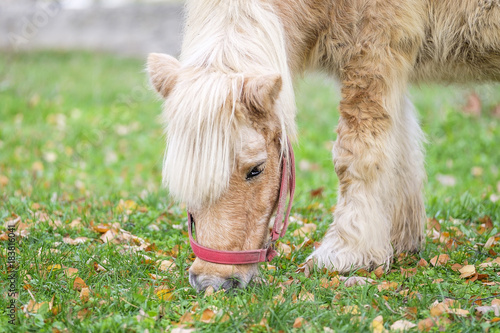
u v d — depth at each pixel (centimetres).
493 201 611
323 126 1066
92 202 580
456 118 986
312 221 545
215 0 357
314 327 306
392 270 415
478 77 439
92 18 2202
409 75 427
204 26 356
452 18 401
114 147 949
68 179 762
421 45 409
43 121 1078
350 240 394
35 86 1383
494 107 1038
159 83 328
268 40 345
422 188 456
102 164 859
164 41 2070
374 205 396
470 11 395
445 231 492
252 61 331
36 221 498
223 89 302
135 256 419
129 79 1524
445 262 417
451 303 337
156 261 415
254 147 311
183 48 372
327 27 398
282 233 363
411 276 387
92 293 350
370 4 382
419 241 452
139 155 920
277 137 332
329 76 441
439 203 583
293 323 318
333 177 775
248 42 337
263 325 308
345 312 328
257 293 347
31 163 825
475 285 371
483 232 490
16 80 1441
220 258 315
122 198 613
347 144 396
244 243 322
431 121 1004
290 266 413
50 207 544
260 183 324
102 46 2152
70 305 333
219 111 296
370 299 344
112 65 1775
